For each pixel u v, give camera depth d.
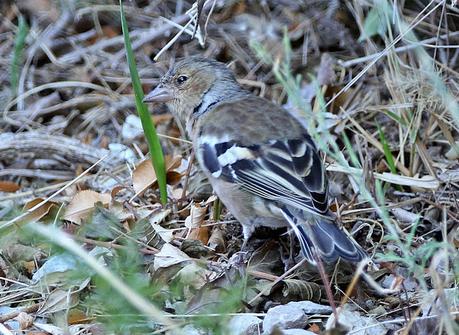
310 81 13.27
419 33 12.90
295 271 9.39
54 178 12.68
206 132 9.95
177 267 9.14
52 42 14.47
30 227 9.02
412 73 11.90
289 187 9.07
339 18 13.70
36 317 9.02
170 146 12.96
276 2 14.08
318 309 8.59
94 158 12.69
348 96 12.71
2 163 12.98
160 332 8.38
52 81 14.14
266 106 10.22
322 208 8.86
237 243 10.28
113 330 8.13
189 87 11.03
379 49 13.05
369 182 10.67
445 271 8.58
